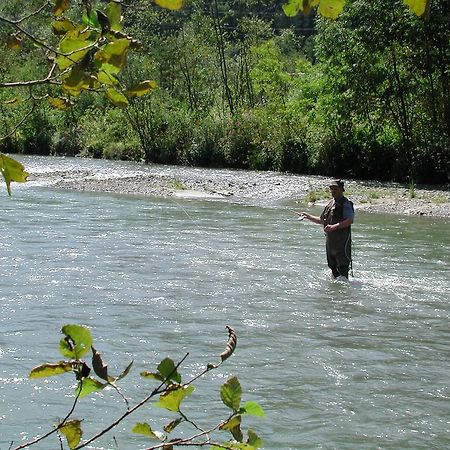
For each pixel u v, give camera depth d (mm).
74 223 20188
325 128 38531
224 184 31797
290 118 40688
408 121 36781
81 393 2125
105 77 1927
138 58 41781
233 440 2385
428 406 7953
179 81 53219
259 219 22062
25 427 7203
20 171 1981
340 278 13938
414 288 13469
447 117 35406
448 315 11680
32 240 17312
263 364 9078
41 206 23656
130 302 11906
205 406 7707
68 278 13508
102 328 10406
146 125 48062
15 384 8234
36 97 2188
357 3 35625
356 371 8922
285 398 8055
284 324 10883
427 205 25812
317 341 10070
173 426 2299
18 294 12211
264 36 56062
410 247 17797
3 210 22344
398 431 7340
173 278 13766
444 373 8953
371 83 36188
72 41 1865
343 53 36625
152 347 9633
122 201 25812
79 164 43000
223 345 9781
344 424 7453
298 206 25703
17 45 1947
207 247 17094
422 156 34688
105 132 50812
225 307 11773
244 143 43500
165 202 25953
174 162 46094
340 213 13930
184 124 46750
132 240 17734
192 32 53781
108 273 14031
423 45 34938
